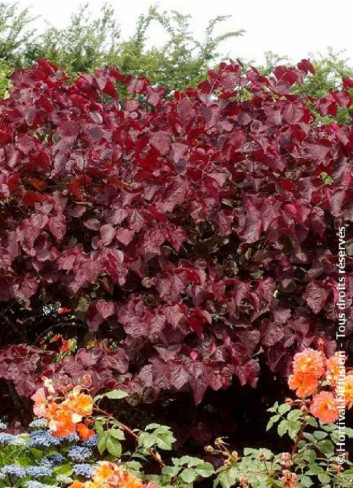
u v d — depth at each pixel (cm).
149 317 383
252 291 399
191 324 378
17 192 415
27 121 419
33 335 461
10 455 362
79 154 412
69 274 404
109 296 419
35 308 448
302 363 334
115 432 333
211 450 347
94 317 393
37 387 383
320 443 345
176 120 426
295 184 415
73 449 358
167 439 335
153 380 374
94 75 471
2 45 1259
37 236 394
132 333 380
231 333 398
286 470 321
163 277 395
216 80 448
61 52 1255
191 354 380
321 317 414
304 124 416
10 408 456
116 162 414
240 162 427
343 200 393
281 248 403
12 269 407
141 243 399
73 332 449
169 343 383
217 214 401
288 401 342
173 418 423
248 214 395
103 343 398
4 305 443
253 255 418
